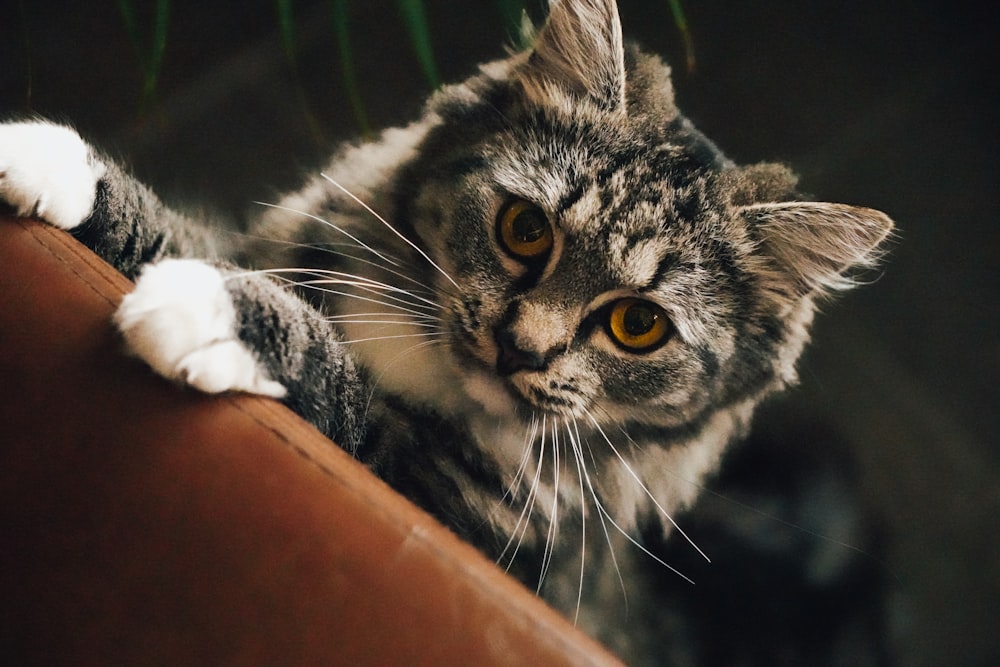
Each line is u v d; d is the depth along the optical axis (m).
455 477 0.39
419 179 0.40
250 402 0.28
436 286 0.40
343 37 0.39
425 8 0.50
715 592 0.44
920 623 0.47
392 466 0.37
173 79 0.52
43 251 0.29
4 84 0.51
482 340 0.39
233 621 0.25
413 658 0.25
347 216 0.41
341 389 0.35
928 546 0.47
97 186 0.35
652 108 0.42
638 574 0.43
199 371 0.28
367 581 0.25
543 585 0.40
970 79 0.47
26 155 0.33
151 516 0.26
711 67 0.48
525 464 0.39
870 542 0.47
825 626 0.45
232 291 0.32
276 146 0.51
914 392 0.48
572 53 0.41
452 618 0.25
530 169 0.39
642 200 0.40
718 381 0.41
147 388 0.28
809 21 0.48
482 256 0.39
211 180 0.51
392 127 0.44
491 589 0.26
